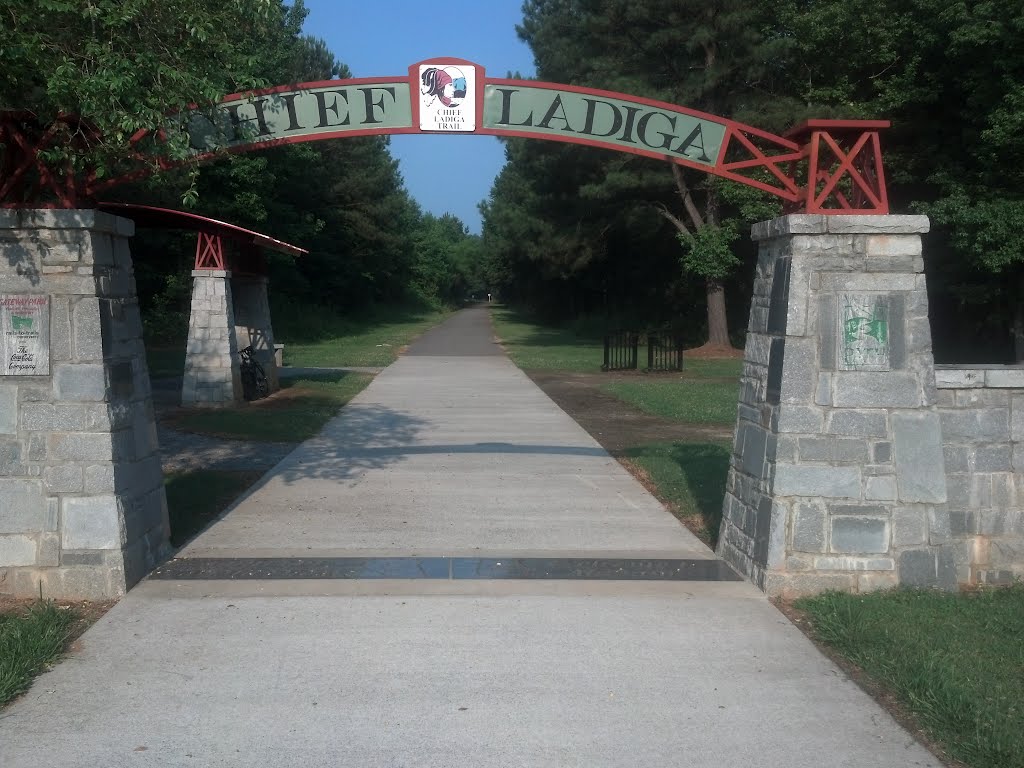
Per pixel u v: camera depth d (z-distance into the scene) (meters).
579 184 33.59
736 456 7.31
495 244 58.53
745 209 26.58
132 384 6.77
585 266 37.47
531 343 39.88
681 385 21.58
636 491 9.82
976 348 29.86
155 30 6.64
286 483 10.07
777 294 6.67
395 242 55.62
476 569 6.99
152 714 4.62
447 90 7.14
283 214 39.69
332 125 7.14
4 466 6.25
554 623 5.88
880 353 6.44
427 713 4.65
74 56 6.31
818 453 6.43
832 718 4.62
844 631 5.61
